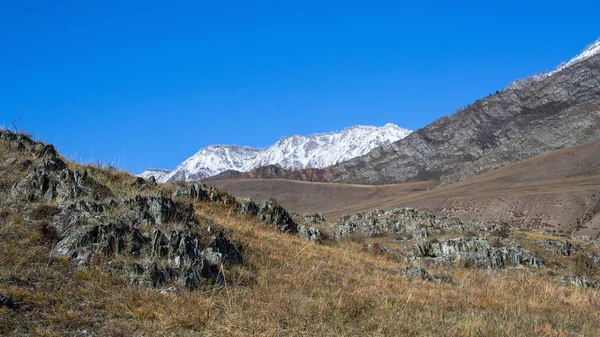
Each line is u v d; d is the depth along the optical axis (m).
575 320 12.45
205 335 9.09
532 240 42.69
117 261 12.20
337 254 21.52
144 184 22.52
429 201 178.00
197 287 11.95
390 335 9.77
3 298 8.92
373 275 18.23
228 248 15.80
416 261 27.92
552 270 31.30
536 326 11.06
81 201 14.79
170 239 13.58
